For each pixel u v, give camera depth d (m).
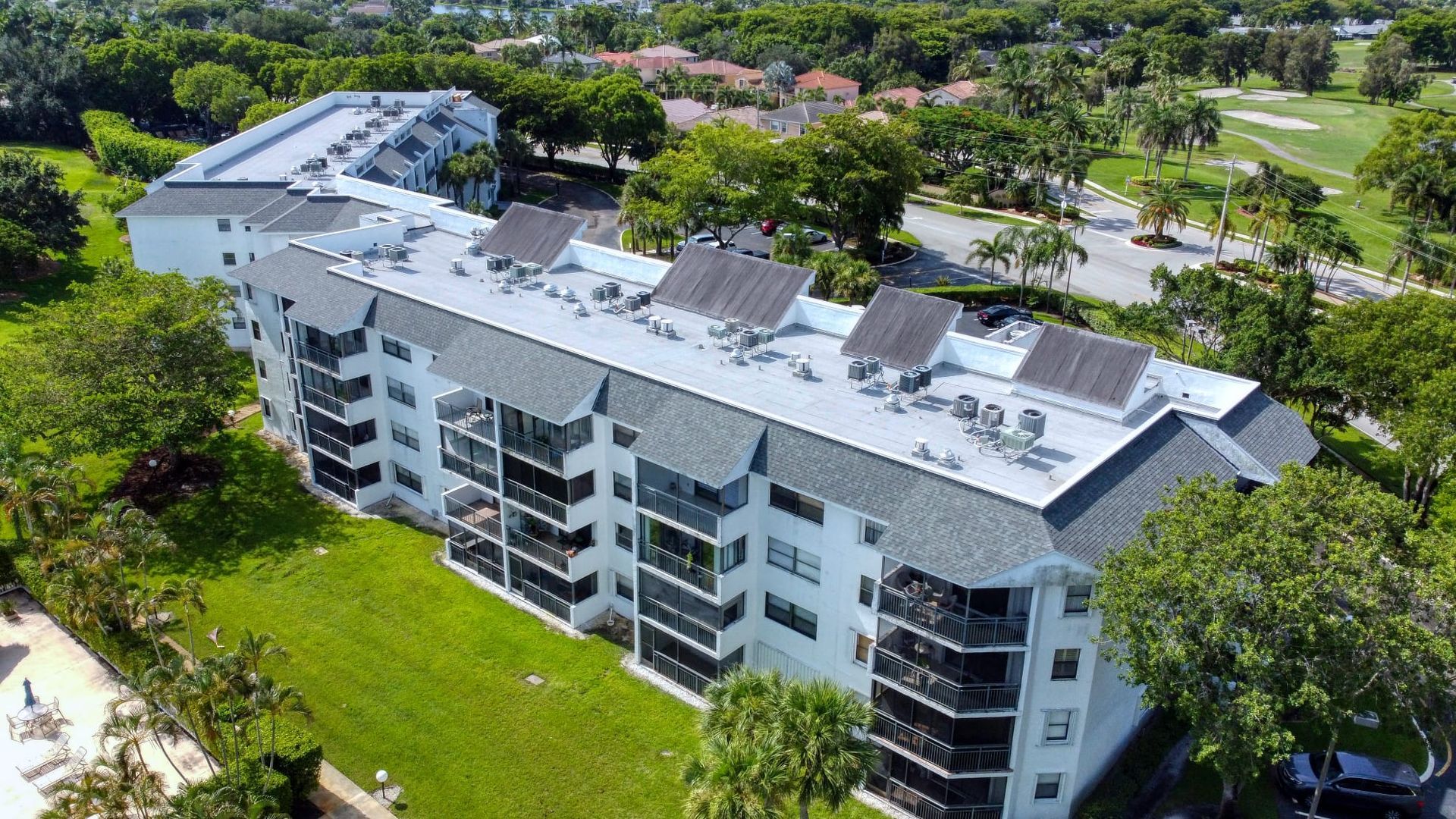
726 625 39.19
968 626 32.44
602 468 44.09
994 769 34.47
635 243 100.56
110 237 99.50
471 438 46.69
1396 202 108.19
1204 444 39.22
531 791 36.72
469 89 131.88
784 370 44.69
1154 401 43.03
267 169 83.75
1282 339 55.41
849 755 27.73
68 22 174.50
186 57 154.00
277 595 47.72
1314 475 32.00
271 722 35.03
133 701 39.38
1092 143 148.75
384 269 57.59
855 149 93.12
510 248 60.03
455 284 55.41
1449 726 30.27
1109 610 30.67
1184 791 36.75
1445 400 45.66
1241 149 151.75
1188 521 31.34
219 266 74.44
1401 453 48.25
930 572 32.00
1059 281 91.50
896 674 34.59
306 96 133.88
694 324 50.34
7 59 143.00
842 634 37.75
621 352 45.66
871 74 195.38
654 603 41.16
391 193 71.50
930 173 129.50
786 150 95.19
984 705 33.34
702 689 41.00
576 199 122.56
